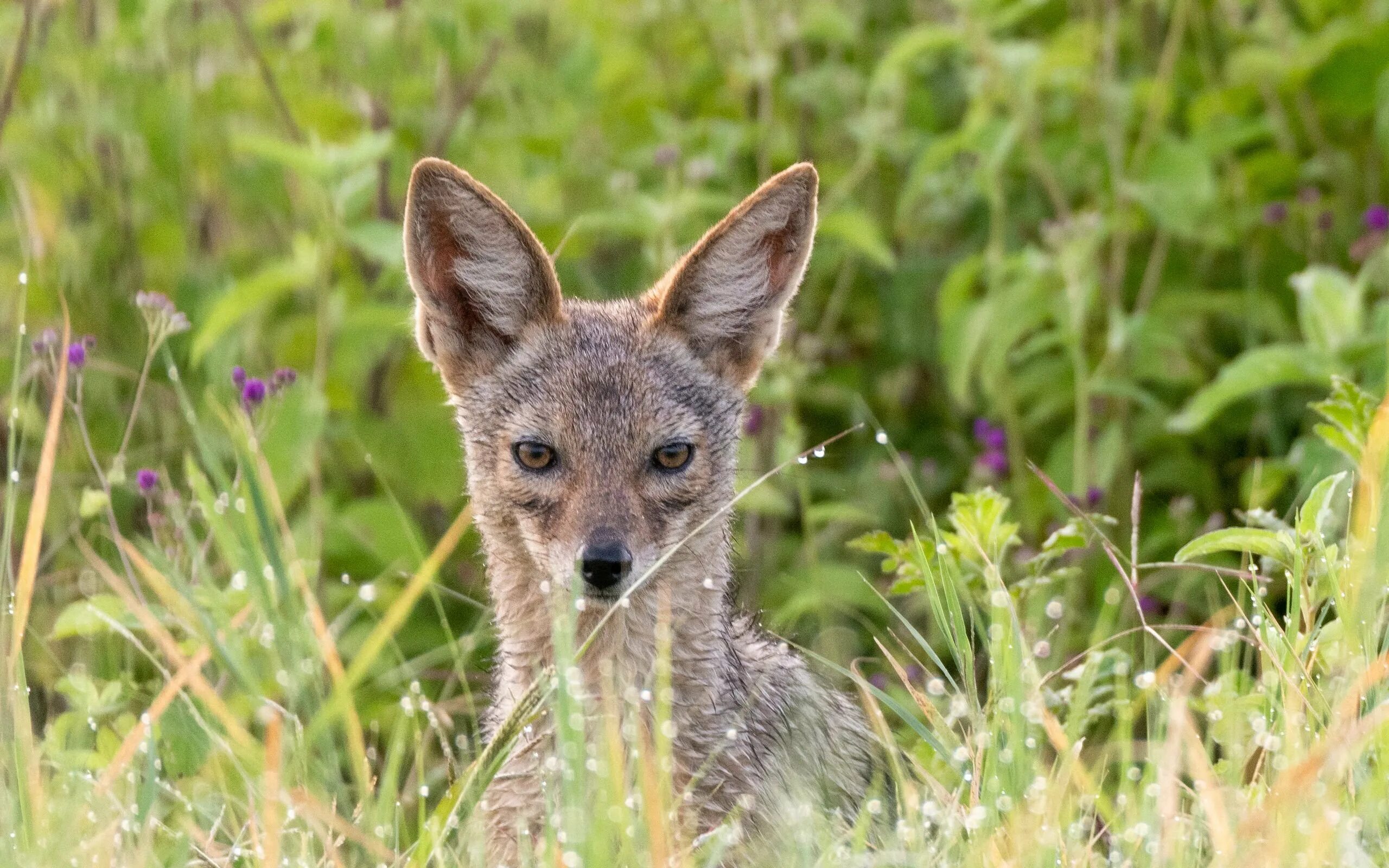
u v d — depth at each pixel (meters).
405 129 13.04
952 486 13.41
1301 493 9.70
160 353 11.96
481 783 7.37
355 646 10.55
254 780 7.75
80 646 10.08
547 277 9.23
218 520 8.64
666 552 8.70
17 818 6.95
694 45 15.12
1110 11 13.35
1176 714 6.60
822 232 13.25
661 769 7.21
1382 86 12.46
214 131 13.20
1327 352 10.64
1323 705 7.27
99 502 9.34
